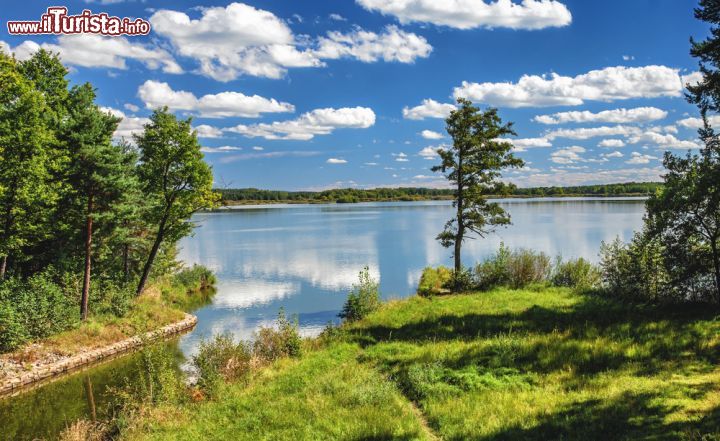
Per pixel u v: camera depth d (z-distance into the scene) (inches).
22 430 582.6
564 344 572.4
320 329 1015.0
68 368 816.9
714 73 578.2
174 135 1195.9
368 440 377.7
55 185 917.8
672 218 730.8
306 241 2896.2
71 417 616.4
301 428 416.2
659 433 325.4
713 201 652.7
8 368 761.6
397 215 5762.8
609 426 349.4
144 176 1211.2
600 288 988.6
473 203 1181.1
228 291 1492.4
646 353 518.6
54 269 1024.9
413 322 817.5
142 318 1058.1
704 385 407.8
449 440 367.2
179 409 520.1
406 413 431.5
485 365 548.4
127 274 1246.9
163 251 1456.7
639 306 773.3
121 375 783.1
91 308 1024.2
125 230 1103.0
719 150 608.4
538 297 951.0
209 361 651.5
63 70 1115.3
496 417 394.6
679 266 751.7
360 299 983.6
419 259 2031.3
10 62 906.7
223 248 2640.3
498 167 1164.5
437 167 1186.0
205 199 1321.4
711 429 319.6
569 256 1788.9
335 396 489.4
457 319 801.6
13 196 887.7
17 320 834.8
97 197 981.8
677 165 725.9
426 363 564.7
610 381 451.8
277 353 700.7
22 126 869.8
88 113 949.2
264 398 509.7
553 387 455.8
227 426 444.1
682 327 601.0
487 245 2304.4
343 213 6697.8
